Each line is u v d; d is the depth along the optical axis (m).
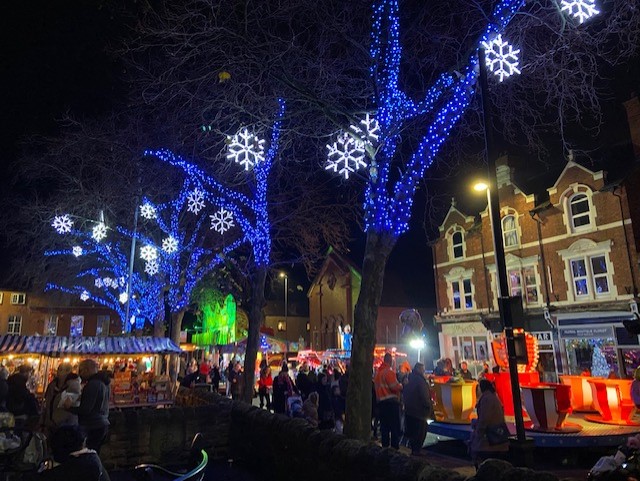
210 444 10.16
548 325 26.55
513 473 4.42
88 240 24.00
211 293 29.77
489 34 9.05
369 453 5.76
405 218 9.72
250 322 15.31
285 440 7.85
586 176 25.45
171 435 9.88
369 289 9.38
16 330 49.41
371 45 10.40
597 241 24.69
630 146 25.31
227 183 16.05
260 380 19.73
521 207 28.75
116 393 17.22
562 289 26.17
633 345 22.67
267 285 58.69
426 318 44.34
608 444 10.33
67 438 4.11
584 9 6.13
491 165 8.54
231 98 10.90
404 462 5.27
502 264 8.12
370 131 10.12
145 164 20.02
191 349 37.94
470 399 12.74
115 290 34.25
